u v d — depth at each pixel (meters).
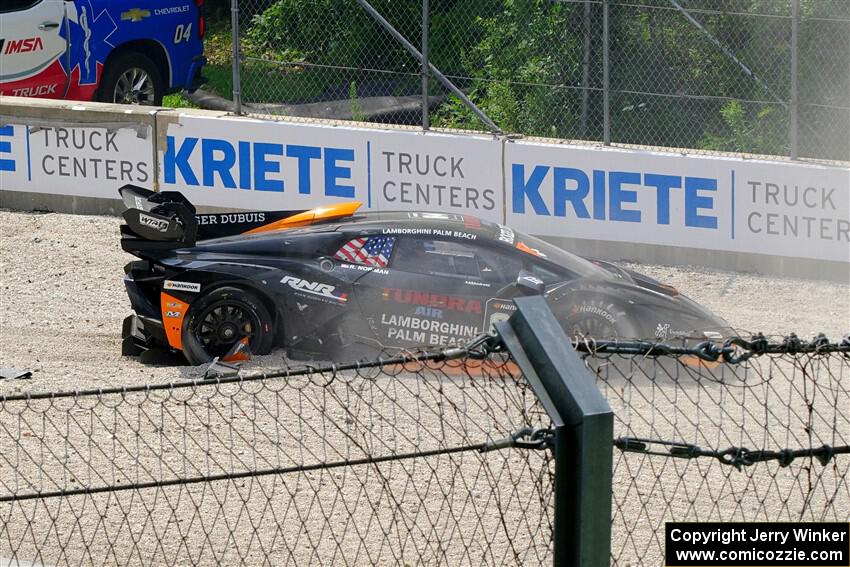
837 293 38.94
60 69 48.78
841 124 49.78
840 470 23.94
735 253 40.97
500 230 31.67
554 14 50.44
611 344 13.70
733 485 23.28
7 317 34.31
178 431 25.25
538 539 20.67
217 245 30.66
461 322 30.08
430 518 21.48
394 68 55.66
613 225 41.75
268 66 52.12
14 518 21.23
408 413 26.22
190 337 30.02
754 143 50.00
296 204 44.16
